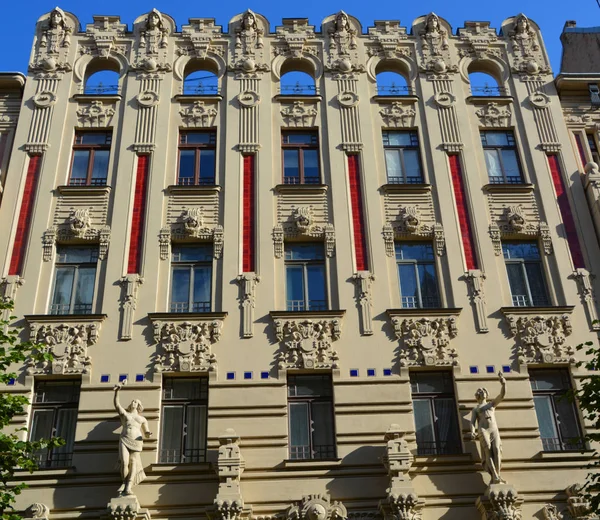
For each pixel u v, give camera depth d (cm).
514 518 1806
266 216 2280
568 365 2083
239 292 2147
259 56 2606
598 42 3012
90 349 2045
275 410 1973
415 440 1953
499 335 2108
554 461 1931
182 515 1838
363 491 1877
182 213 2280
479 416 1919
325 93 2534
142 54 2594
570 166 2423
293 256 2250
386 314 2123
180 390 2027
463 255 2239
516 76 2612
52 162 2367
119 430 1934
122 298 2125
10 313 2097
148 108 2481
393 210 2317
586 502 1831
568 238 2289
